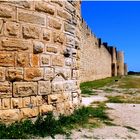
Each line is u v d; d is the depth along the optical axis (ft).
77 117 26.09
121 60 214.69
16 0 21.29
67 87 26.27
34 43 22.35
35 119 22.27
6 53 20.84
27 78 21.88
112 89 67.36
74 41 27.61
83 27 86.63
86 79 96.22
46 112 23.21
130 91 61.67
